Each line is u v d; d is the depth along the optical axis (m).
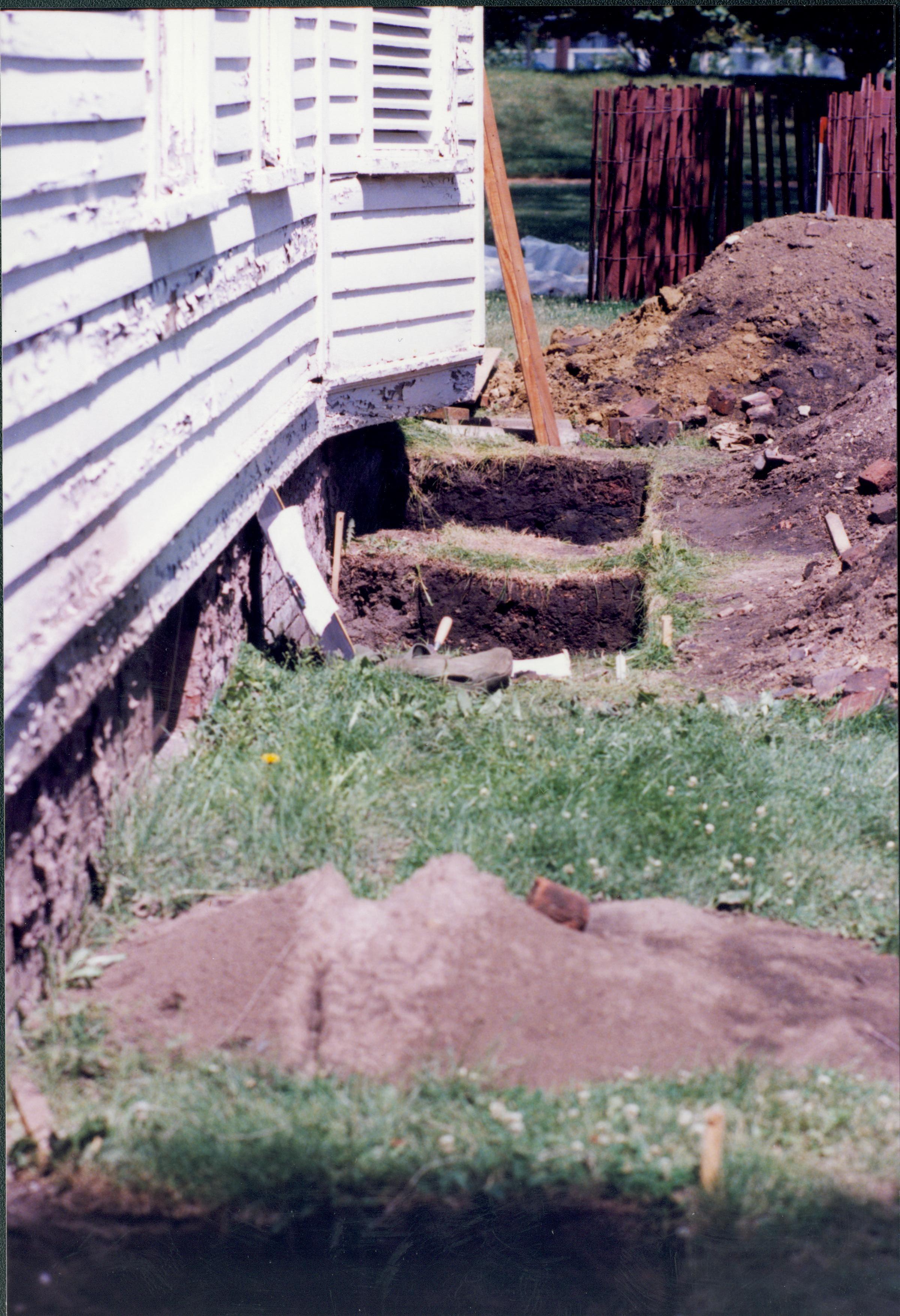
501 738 4.38
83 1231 2.41
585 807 3.77
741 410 9.38
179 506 4.01
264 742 4.25
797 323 9.74
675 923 3.26
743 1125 2.60
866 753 4.12
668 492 8.05
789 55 25.33
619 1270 2.39
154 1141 2.51
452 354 7.30
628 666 5.77
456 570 7.09
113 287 3.33
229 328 4.59
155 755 4.10
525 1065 2.72
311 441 6.17
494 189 8.52
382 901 3.15
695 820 3.71
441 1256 2.43
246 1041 2.77
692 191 14.87
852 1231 2.44
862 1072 2.76
